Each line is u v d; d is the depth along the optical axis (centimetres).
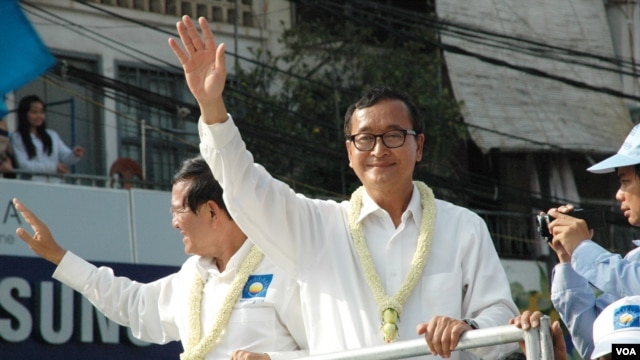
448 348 816
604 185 3412
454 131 3080
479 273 941
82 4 2691
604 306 893
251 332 1008
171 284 1088
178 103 2377
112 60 2728
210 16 2895
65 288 2125
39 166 2389
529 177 3281
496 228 3097
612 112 3428
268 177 959
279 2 3011
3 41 1833
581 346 894
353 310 943
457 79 3161
